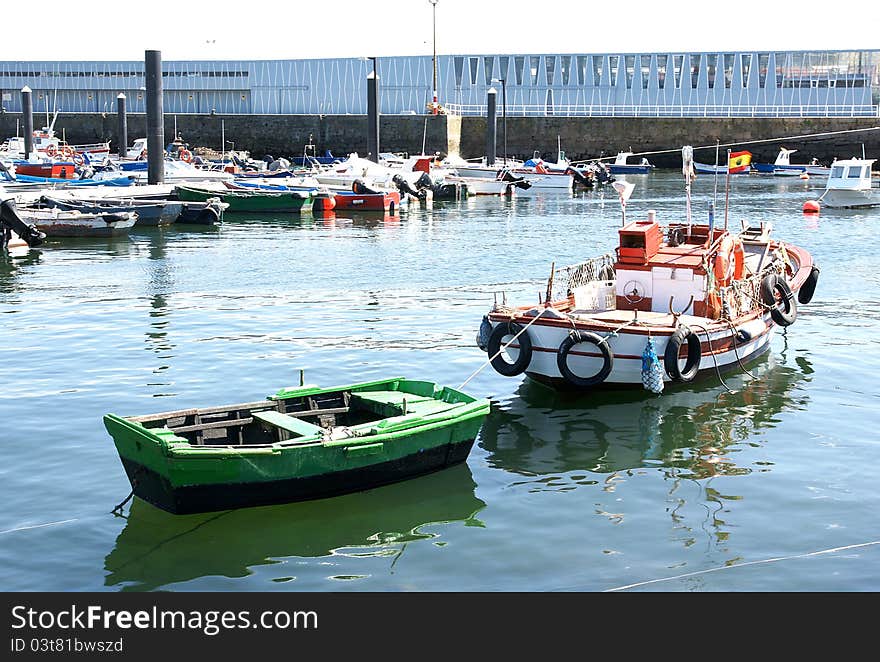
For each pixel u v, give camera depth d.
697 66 89.38
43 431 15.30
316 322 23.47
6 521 12.19
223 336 21.88
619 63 90.81
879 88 85.44
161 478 11.90
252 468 12.04
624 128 83.12
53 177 58.44
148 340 21.42
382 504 12.85
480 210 54.34
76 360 19.62
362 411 14.46
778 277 21.62
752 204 56.03
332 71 95.25
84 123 92.44
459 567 11.26
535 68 92.50
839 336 22.39
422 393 14.69
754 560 11.42
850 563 11.34
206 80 97.44
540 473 14.09
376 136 63.44
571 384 17.11
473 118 85.50
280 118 88.00
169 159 69.75
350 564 11.30
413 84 94.31
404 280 29.98
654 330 16.78
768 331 20.34
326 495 12.86
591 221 47.94
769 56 87.25
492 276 30.81
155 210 45.28
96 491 13.08
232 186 53.88
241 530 12.02
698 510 12.80
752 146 81.19
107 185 54.84
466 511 12.71
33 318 23.78
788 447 15.12
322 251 36.81
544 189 67.94
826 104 86.44
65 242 39.16
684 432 15.84
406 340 21.55
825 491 13.37
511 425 16.20
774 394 17.84
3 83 99.69
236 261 34.03
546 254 35.94
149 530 11.99
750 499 13.13
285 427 12.96
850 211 52.22
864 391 18.03
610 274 19.92
